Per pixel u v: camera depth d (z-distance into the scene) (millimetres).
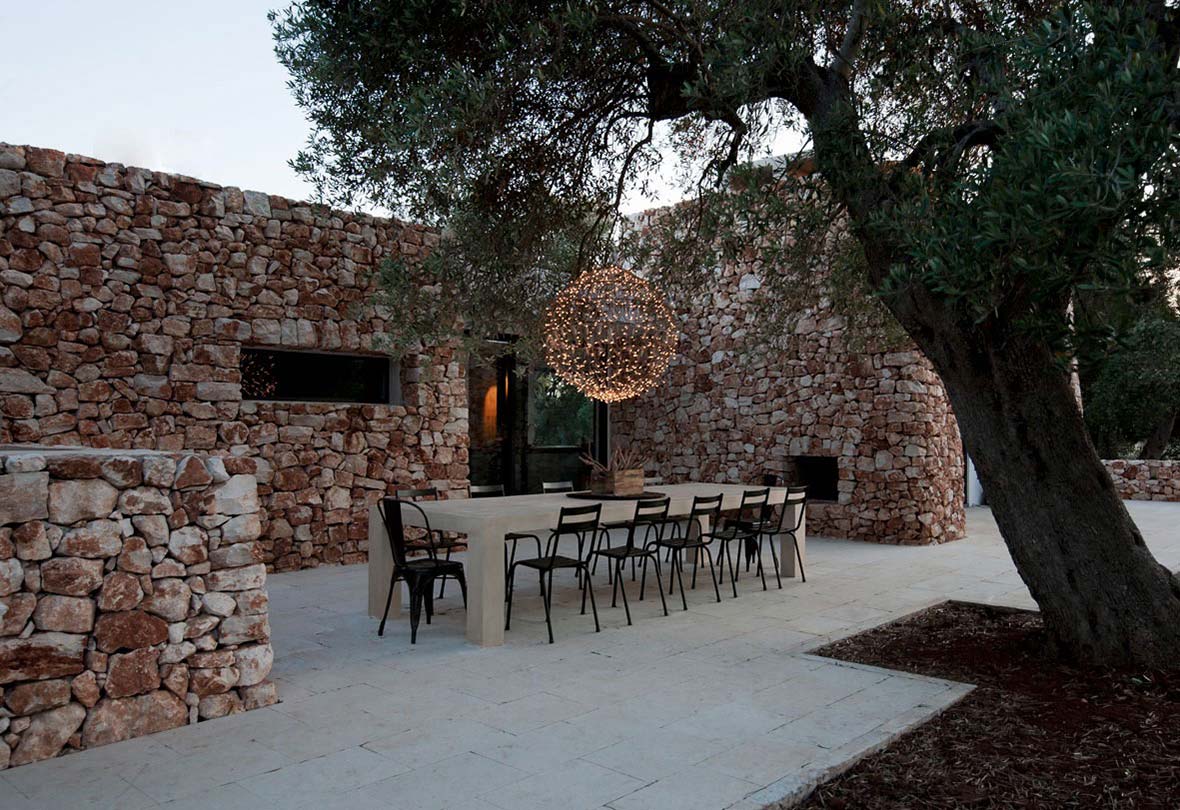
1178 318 3992
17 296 6266
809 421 10203
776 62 4340
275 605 6281
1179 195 2729
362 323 8305
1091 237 2814
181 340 7105
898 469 9594
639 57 5141
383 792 2967
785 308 7039
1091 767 3100
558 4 4555
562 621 5777
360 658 4805
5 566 3246
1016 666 4391
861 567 8023
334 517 8125
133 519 3613
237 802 2891
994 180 2912
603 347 6203
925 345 4320
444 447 8992
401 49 4570
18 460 3303
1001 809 2787
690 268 6164
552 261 6582
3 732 3211
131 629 3566
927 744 3414
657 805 2838
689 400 11242
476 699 4039
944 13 5004
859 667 4539
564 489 7438
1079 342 3057
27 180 6355
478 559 5133
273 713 3842
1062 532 4234
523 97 5195
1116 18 2941
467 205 5508
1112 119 2676
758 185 4680
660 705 3936
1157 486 15234
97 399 6617
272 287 7688
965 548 9297
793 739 3453
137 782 3064
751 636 5320
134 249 6863
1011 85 3789
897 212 3691
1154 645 4109
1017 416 4168
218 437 7305
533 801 2885
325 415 8086
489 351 10102
